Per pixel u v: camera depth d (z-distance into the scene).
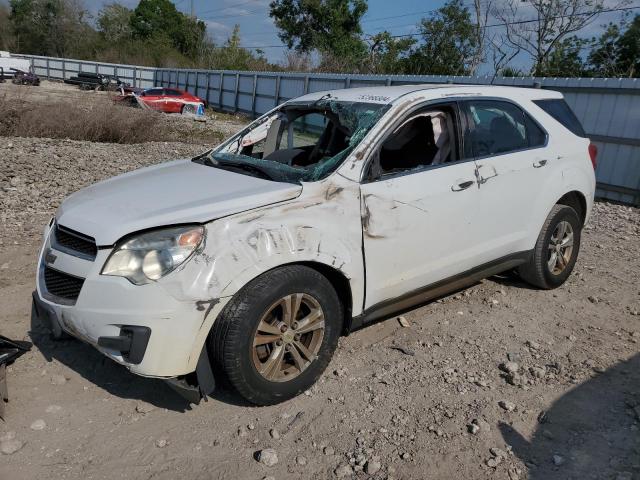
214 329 3.01
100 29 67.25
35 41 64.75
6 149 11.16
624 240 7.11
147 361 2.87
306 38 45.03
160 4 65.88
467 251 4.15
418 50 30.83
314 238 3.20
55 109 14.73
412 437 3.07
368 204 3.49
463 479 2.78
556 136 4.81
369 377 3.63
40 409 3.23
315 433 3.09
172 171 3.95
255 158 4.13
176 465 2.84
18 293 4.68
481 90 4.37
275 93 26.38
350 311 3.55
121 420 3.18
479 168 4.10
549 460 2.91
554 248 4.97
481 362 3.85
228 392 3.46
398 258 3.68
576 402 3.40
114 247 2.97
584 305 4.82
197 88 37.53
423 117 4.18
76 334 3.09
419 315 4.54
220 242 2.94
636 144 10.10
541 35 24.36
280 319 3.23
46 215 7.00
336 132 4.08
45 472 2.76
